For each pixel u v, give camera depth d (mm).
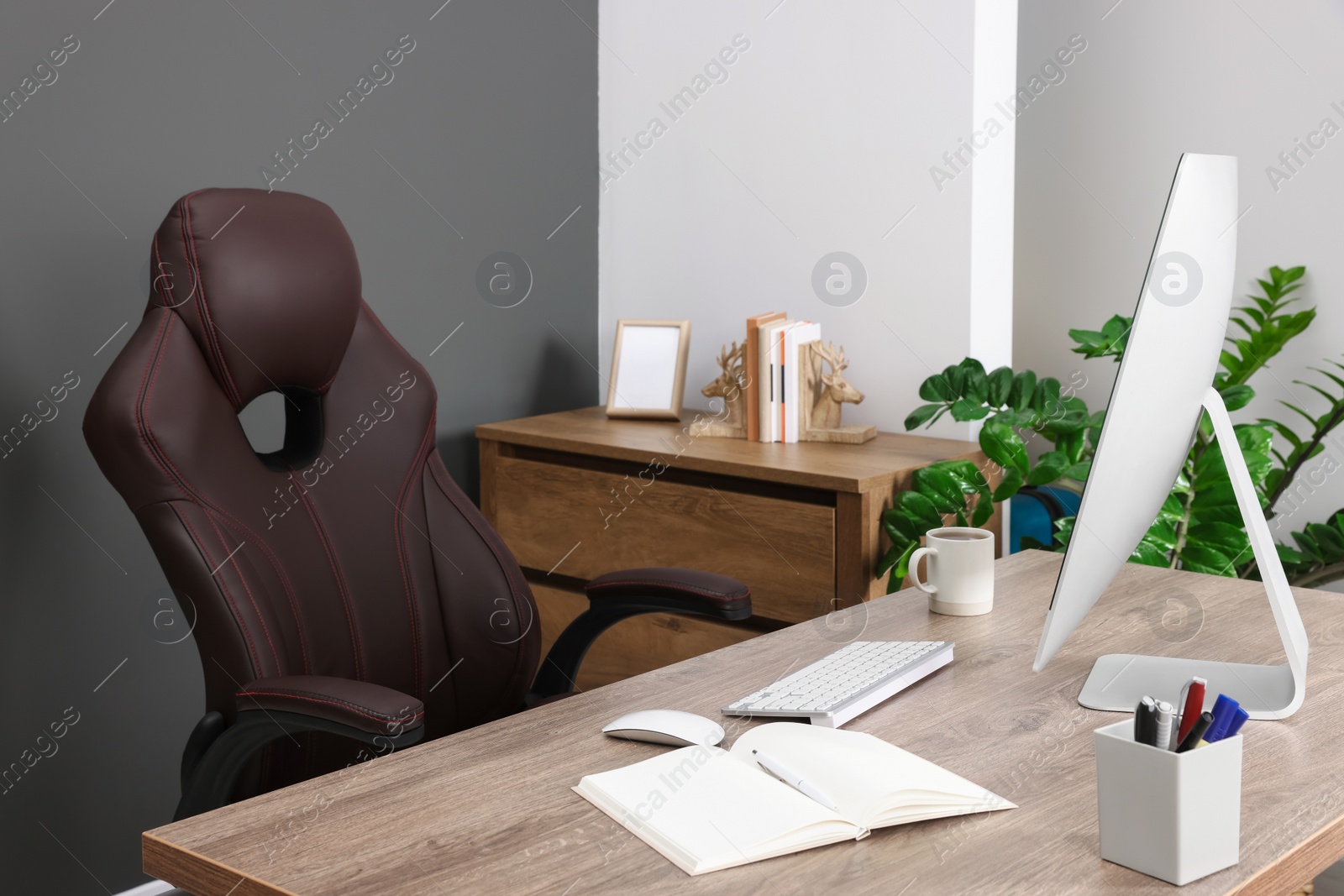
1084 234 3066
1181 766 763
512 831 872
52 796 2092
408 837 863
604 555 2545
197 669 2289
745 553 2316
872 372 2670
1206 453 2281
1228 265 1124
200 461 1380
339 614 1520
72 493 2086
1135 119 2939
